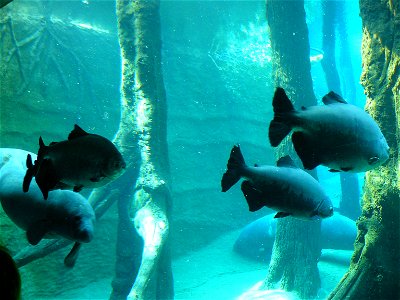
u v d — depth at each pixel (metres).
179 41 22.50
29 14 16.62
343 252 15.58
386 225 6.57
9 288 1.05
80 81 18.00
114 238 16.31
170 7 21.84
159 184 11.13
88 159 2.45
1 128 14.14
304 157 2.55
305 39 12.30
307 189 2.87
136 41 11.75
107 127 18.58
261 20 26.20
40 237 2.76
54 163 2.42
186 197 20.25
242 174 2.84
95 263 15.40
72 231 2.69
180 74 22.17
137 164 11.88
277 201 2.88
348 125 2.56
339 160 2.61
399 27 6.61
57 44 17.47
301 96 12.02
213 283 14.73
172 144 20.80
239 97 24.25
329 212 2.93
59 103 16.83
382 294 6.47
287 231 12.05
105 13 20.22
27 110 15.37
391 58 6.73
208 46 23.69
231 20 24.62
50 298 13.12
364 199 7.04
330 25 23.72
